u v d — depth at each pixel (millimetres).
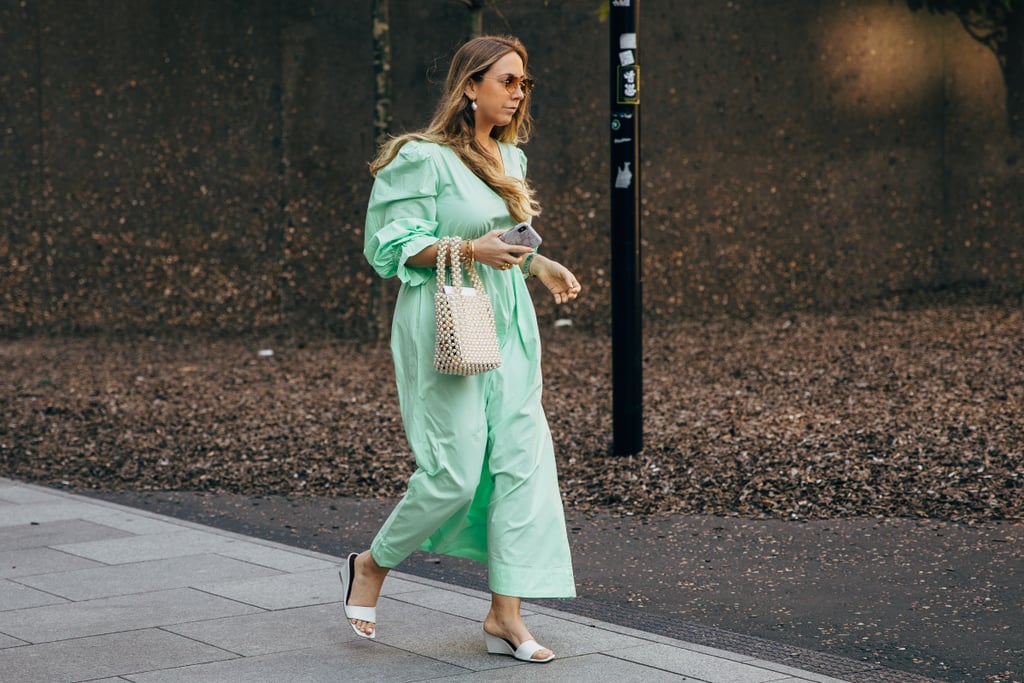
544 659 3805
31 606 4477
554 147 12336
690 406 8305
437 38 12109
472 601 4555
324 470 7227
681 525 5906
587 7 12266
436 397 3791
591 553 5527
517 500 3854
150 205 12320
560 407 8484
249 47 12133
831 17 13211
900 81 13562
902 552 5316
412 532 3871
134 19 12125
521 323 3932
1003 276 13602
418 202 3812
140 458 7613
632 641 4059
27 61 12188
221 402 9078
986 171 13586
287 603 4516
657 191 12609
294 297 12320
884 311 12641
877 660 4062
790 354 10273
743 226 13000
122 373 10344
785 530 5734
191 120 12219
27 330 12406
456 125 3877
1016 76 13305
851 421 7543
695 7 12633
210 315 12383
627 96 6863
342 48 12102
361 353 11188
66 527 5840
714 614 4625
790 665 3951
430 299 3820
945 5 13594
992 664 3992
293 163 12211
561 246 12414
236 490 6922
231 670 3744
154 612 4391
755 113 12969
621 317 6996
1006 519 5684
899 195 13664
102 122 12242
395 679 3658
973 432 7082
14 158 12281
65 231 12352
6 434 8266
